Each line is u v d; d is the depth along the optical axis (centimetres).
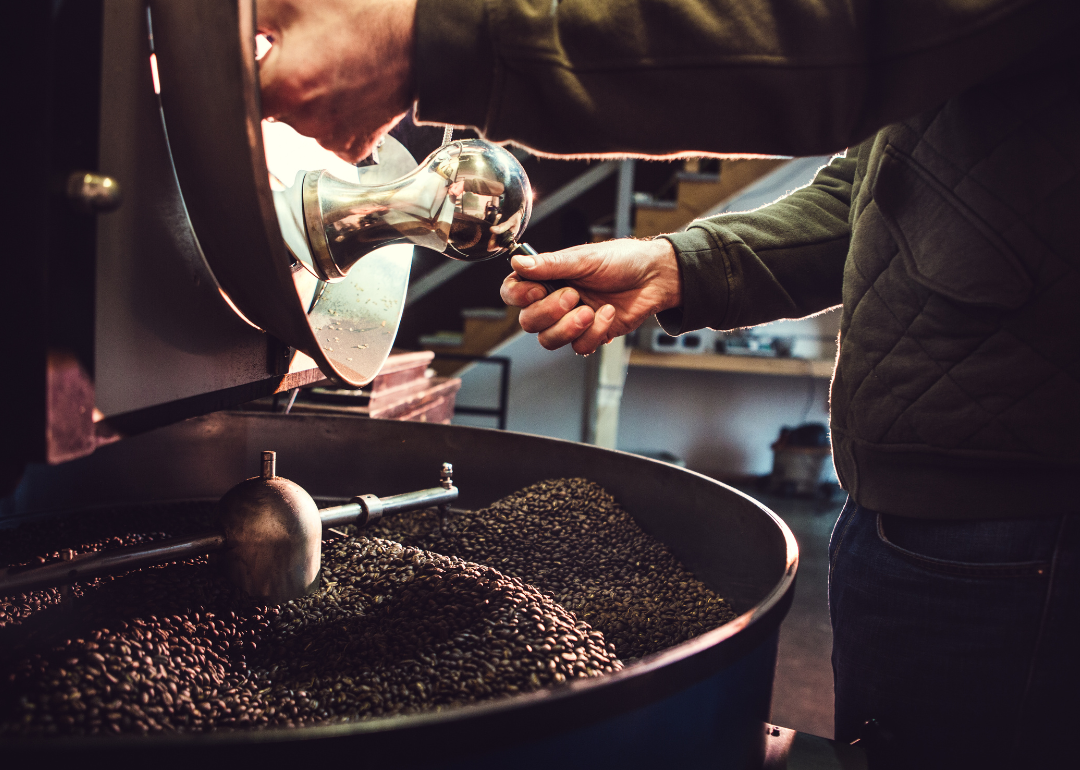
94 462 129
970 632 93
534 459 140
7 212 64
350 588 98
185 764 60
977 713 93
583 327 101
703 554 117
